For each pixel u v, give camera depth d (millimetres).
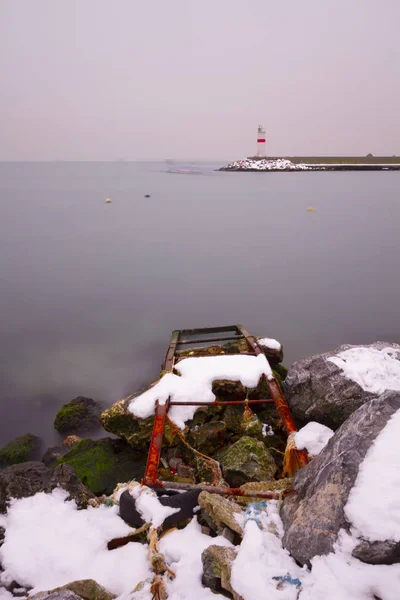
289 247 30156
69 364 12594
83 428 9133
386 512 2762
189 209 54094
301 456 5223
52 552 3752
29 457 8242
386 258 26188
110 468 6625
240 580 2902
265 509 3779
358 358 7152
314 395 6844
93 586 3133
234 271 23766
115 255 28297
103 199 67500
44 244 32000
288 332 14922
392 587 2566
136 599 3195
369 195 67125
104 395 10727
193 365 7828
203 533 3945
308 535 3066
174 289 20438
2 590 3479
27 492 4453
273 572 2914
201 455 5914
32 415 9938
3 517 4172
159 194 75688
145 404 6934
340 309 17188
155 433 5891
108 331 15289
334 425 6824
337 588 2686
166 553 3719
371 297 18656
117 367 12336
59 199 67000
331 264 25000
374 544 2715
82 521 4188
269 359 9641
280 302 18234
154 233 36844
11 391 11031
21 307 18078
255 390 7605
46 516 4180
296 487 3805
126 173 172375
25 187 93062
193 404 6703
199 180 115750
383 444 3182
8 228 39219
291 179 110312
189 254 28453
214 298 18859
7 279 22516
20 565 3598
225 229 38562
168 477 6164
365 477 3029
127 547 3861
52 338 14703
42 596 3053
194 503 4230
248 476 5473
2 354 13391
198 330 11008
